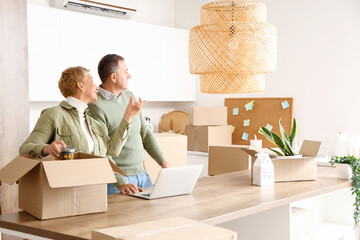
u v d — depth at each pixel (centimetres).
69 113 236
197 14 591
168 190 231
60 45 448
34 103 480
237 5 305
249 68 292
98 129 249
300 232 261
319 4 488
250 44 290
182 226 143
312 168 286
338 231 329
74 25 459
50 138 231
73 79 238
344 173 292
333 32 479
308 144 313
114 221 184
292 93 512
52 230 170
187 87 586
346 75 470
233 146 366
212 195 238
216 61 293
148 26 532
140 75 525
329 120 483
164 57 554
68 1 480
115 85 289
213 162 372
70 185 179
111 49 494
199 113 532
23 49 391
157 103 600
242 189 255
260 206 214
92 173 187
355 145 442
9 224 183
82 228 173
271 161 274
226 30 291
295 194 241
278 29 521
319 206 357
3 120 377
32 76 427
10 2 381
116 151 250
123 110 293
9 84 381
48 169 179
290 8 511
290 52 512
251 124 541
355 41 463
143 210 204
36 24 429
